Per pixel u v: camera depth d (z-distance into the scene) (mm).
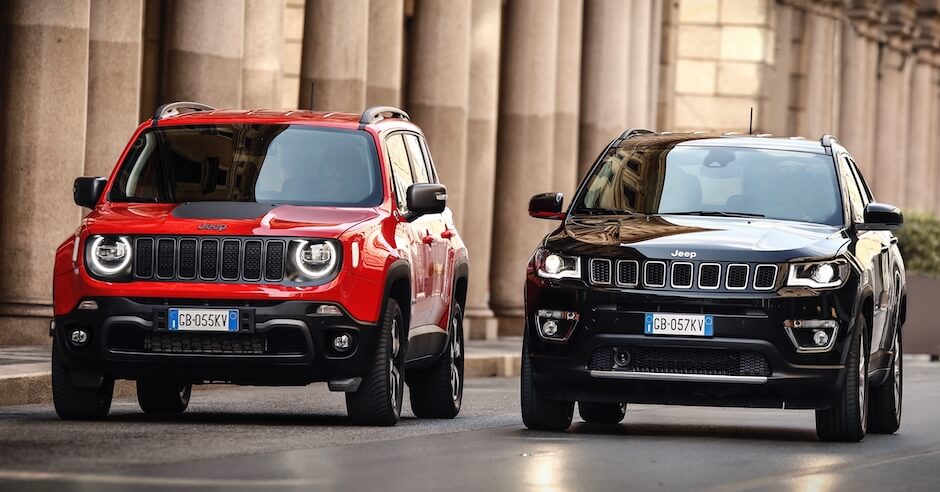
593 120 57719
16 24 34594
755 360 21078
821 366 21109
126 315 21469
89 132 36281
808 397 21156
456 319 25672
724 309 21047
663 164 23734
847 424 21656
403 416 25250
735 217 22750
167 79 37188
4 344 34438
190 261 21609
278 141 23312
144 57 48188
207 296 21422
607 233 21859
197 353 21484
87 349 21656
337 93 42219
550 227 53844
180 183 22906
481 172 50531
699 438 21719
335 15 42188
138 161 23219
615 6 57688
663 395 21203
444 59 47594
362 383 21922
